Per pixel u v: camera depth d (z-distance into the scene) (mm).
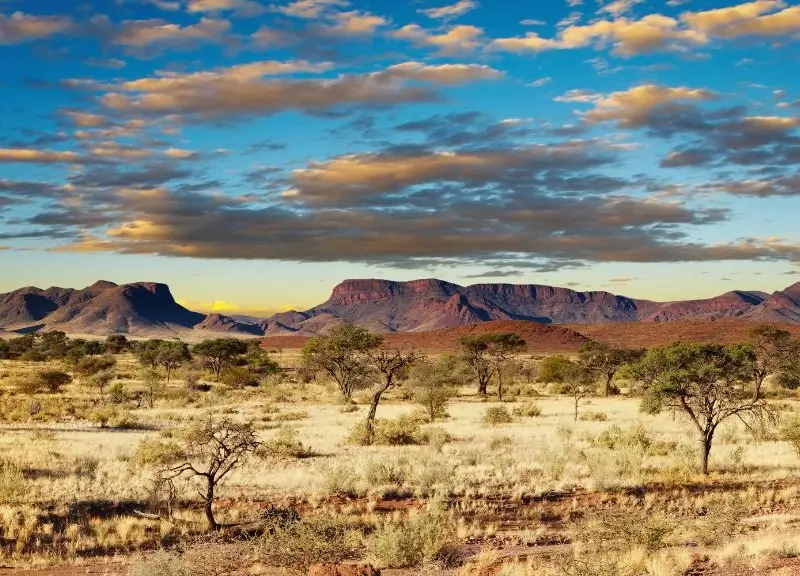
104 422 47094
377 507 22641
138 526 19250
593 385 95562
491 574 14508
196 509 21672
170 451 27703
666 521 17719
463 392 96250
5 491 21172
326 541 16453
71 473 26578
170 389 81625
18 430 42469
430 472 25688
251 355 131000
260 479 26047
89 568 15688
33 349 160500
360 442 39969
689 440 39469
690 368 29922
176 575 14742
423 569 15328
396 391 86438
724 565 14883
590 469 27797
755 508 22656
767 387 86000
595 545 16391
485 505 22875
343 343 79000
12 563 15961
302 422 53125
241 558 16344
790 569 13797
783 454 34156
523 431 46375
